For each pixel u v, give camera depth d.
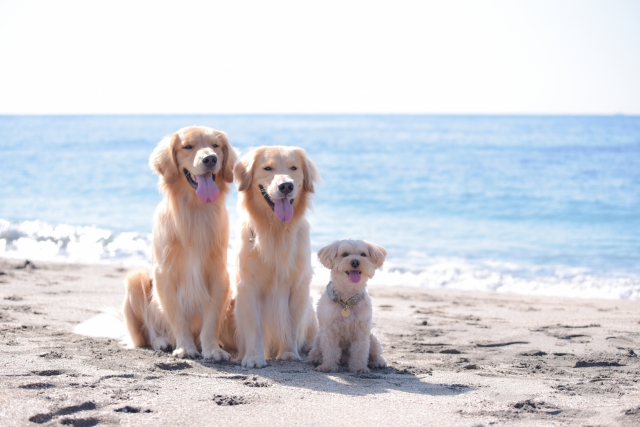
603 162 32.91
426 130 84.06
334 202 20.59
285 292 4.98
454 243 13.98
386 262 11.82
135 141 52.59
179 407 3.41
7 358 4.34
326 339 4.62
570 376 4.46
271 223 4.84
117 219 16.45
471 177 26.86
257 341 4.77
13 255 11.41
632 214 17.42
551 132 76.44
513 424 3.26
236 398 3.62
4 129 78.88
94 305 6.86
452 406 3.59
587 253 12.76
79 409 3.32
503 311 7.48
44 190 22.23
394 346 5.61
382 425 3.23
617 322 6.77
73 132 70.81
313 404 3.58
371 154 40.44
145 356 4.74
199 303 4.99
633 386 4.12
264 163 4.86
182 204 4.91
